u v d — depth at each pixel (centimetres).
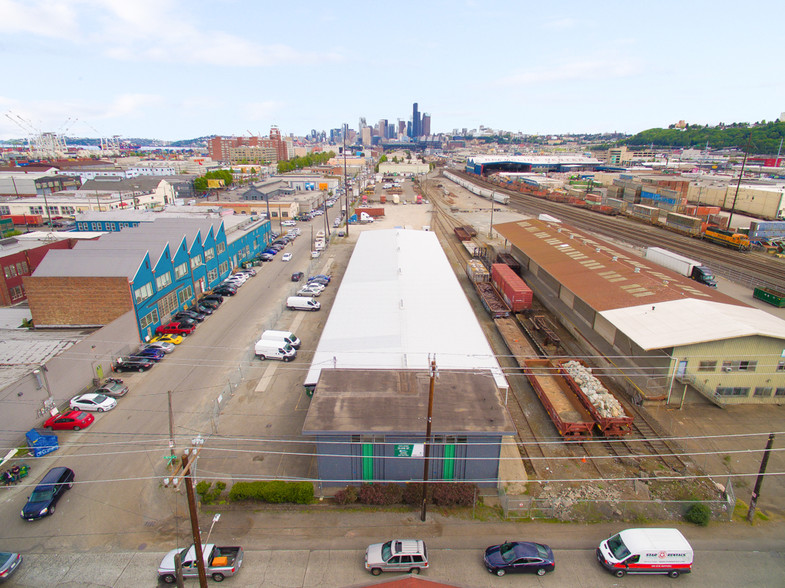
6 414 2855
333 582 1975
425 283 4759
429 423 2145
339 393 2703
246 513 2356
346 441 2406
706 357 3178
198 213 8038
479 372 2964
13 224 9219
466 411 2536
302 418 3138
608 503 2411
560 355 3928
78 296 3988
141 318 4225
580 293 4253
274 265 7044
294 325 4728
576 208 12638
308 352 4125
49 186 12950
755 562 2080
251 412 3203
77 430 2994
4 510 2380
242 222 7369
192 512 1612
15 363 3244
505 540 2197
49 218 9769
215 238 5956
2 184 12338
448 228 9875
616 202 12194
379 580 1973
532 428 3053
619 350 3725
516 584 1964
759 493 2491
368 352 3319
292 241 8594
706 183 12606
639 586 1961
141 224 5775
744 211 10844
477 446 2438
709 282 5956
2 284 5044
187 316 4731
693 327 3266
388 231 7169
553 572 2023
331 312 4056
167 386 3541
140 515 2348
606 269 4738
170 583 1973
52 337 3794
